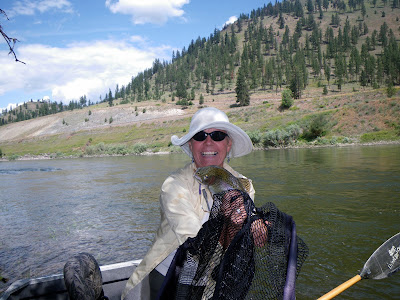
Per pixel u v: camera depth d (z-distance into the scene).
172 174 1.41
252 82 178.25
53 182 23.42
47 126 160.00
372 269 1.26
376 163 22.58
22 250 7.60
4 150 123.12
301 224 8.46
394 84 146.12
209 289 1.00
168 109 156.88
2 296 1.92
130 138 105.69
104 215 11.07
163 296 1.08
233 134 1.57
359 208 9.87
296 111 83.19
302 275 5.24
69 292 1.35
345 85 163.88
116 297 2.33
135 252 7.14
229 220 0.96
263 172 20.73
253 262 0.91
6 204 14.56
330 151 39.78
